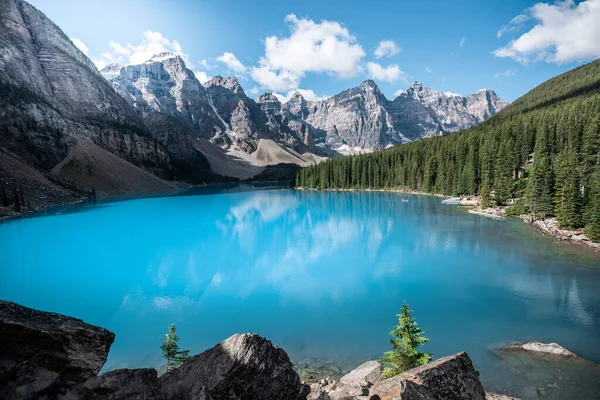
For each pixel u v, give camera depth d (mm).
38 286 40375
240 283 40156
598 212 50594
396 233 63625
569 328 26203
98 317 31781
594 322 27016
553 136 107688
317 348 24859
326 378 20547
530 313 29078
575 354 21656
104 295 37312
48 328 5809
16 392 5191
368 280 39188
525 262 42594
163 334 28203
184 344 26547
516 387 18438
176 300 35531
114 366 23406
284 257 51312
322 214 93938
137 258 52906
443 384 8031
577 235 54188
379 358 23016
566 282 35656
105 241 65438
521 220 70250
